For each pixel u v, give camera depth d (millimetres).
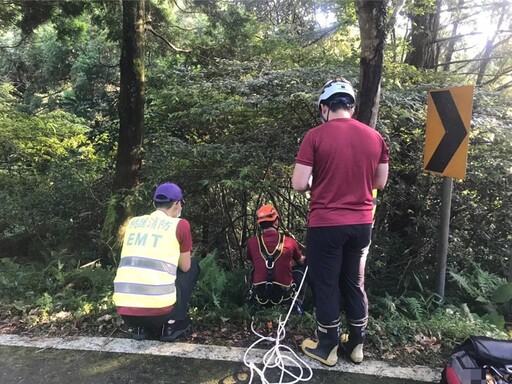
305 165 2410
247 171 3738
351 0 6121
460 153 2916
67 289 3719
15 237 5762
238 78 5105
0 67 17844
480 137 3875
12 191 6047
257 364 2652
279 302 3473
